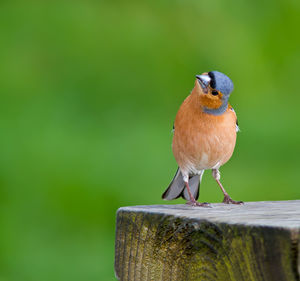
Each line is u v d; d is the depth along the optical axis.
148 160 13.15
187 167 7.35
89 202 11.69
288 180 13.89
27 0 15.97
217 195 12.84
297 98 15.99
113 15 16.05
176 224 4.55
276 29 16.53
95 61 15.58
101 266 10.79
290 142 15.35
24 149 12.39
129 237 4.87
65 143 12.71
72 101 14.80
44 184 11.73
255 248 3.87
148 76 15.73
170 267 4.59
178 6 16.25
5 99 14.20
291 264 3.68
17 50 15.37
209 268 4.28
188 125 7.06
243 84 16.06
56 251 10.99
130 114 15.01
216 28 16.30
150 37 15.90
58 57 15.45
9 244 11.02
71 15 15.91
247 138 15.51
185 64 15.87
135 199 12.20
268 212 4.86
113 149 13.01
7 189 11.73
